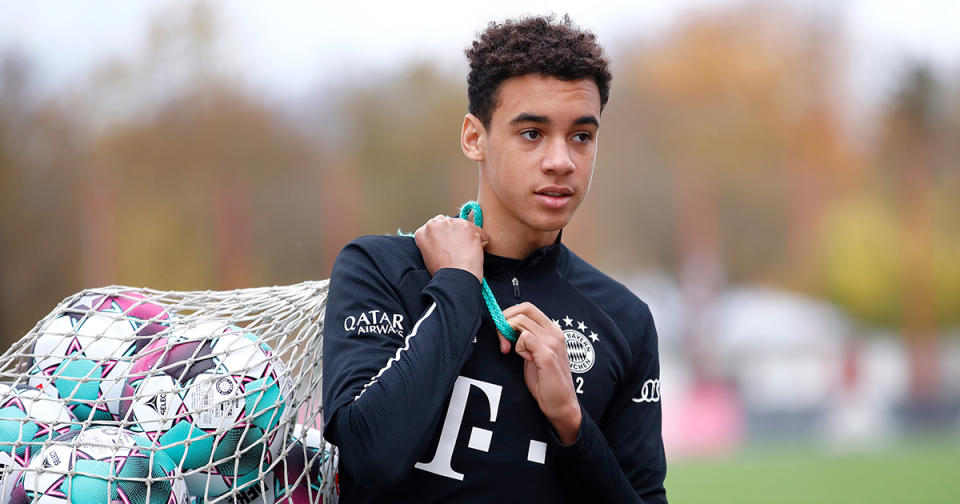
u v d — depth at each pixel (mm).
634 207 52688
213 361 3123
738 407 27422
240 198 48344
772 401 28625
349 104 51656
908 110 53406
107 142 45125
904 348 45031
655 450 3217
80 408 3207
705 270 51375
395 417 2680
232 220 47750
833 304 49531
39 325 3365
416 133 51625
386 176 51562
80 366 3205
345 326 2939
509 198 2986
